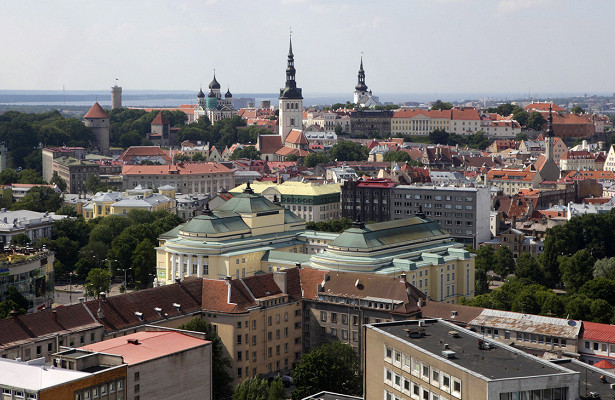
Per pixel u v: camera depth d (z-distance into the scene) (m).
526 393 177.25
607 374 199.50
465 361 188.50
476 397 178.62
